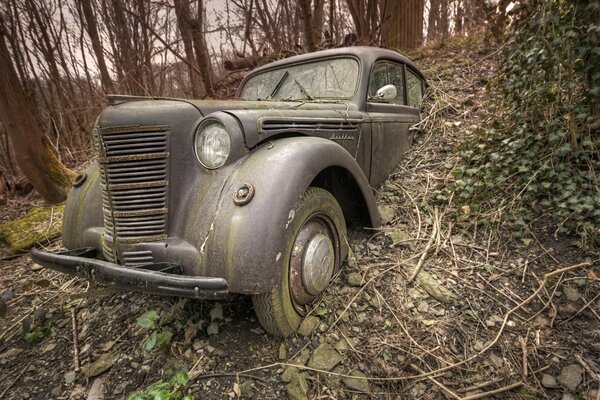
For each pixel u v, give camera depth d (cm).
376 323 201
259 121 195
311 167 186
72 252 203
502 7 291
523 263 229
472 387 166
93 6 774
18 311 248
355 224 280
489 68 498
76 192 235
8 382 189
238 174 179
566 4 251
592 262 220
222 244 164
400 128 350
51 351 207
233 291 160
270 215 164
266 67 353
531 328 192
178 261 177
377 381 171
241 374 173
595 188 243
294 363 178
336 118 250
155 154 187
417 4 727
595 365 171
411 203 302
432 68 548
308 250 191
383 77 329
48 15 716
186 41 727
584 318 193
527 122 302
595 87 253
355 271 233
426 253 244
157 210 186
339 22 903
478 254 243
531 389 165
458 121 398
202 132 190
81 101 786
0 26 411
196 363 179
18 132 421
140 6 739
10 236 356
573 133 259
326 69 318
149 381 175
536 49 265
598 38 237
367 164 293
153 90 808
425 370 175
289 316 184
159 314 215
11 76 410
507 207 265
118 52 807
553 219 249
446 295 213
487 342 187
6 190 532
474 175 303
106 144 189
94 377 185
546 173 264
